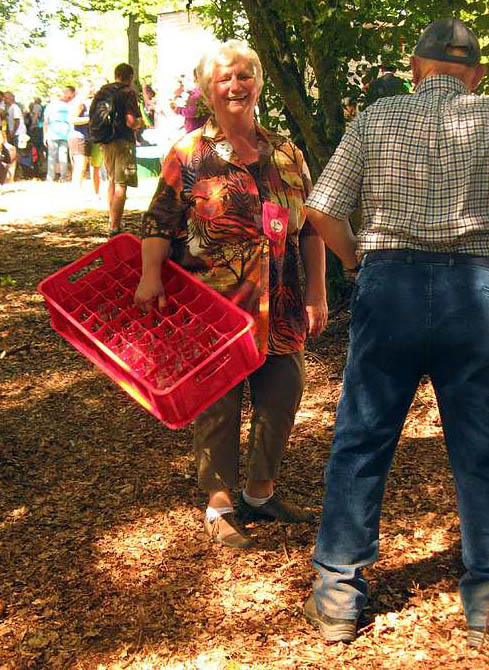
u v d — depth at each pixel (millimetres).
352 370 2592
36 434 4426
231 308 2938
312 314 3256
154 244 3064
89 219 10688
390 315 2475
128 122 8789
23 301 6906
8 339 5992
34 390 5055
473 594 2623
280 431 3268
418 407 4488
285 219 3070
